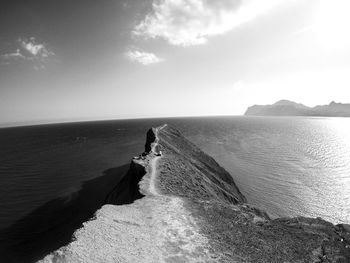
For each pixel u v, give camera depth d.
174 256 11.91
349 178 49.72
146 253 11.83
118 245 12.23
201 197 22.70
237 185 47.88
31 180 53.28
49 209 37.97
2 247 27.00
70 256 10.94
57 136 158.75
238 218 17.55
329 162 63.91
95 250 11.57
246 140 107.75
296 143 98.44
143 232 13.89
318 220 18.86
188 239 13.65
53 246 26.56
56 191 46.03
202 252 12.52
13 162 73.50
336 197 40.34
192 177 30.48
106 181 51.56
